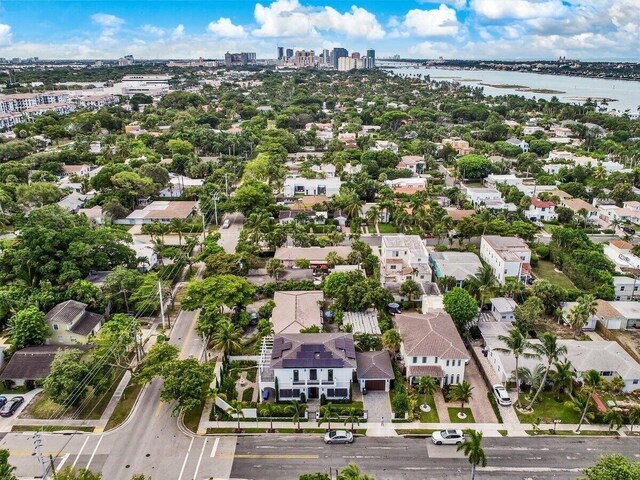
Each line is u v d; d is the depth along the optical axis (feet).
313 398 272.92
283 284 372.99
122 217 534.78
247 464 228.22
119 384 281.13
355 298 334.44
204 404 267.80
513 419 256.93
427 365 280.10
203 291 330.54
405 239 428.15
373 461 230.68
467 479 220.84
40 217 394.73
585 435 247.29
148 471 223.10
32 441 239.30
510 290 358.23
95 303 341.21
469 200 599.16
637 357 295.89
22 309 319.06
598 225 541.34
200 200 573.74
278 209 549.95
